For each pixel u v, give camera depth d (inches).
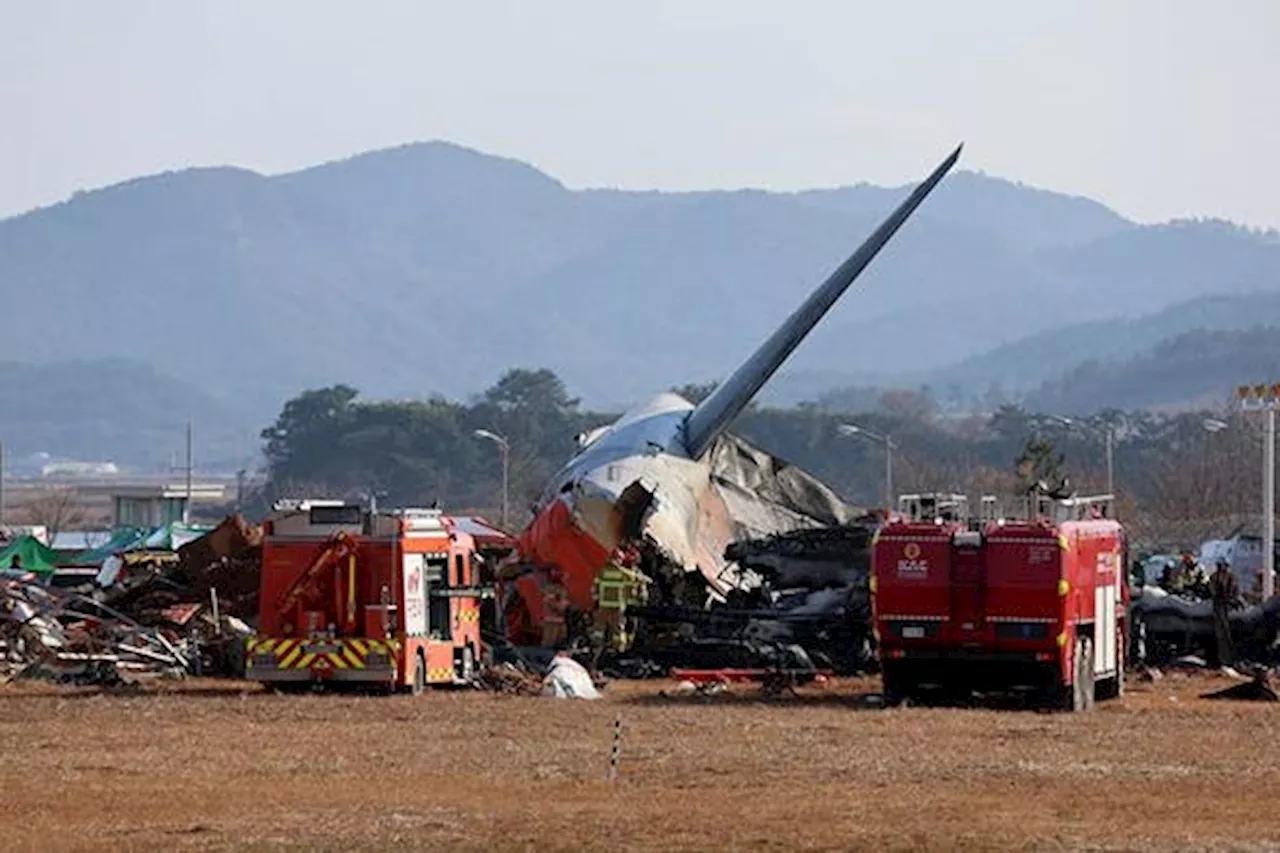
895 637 3956.7
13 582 4852.4
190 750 3152.1
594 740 3316.9
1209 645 5167.3
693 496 5506.9
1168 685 4687.5
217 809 2559.1
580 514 5147.6
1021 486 4490.7
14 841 2314.2
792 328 5767.7
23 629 4677.7
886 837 2347.4
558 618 5142.7
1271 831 2422.5
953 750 3206.2
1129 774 2915.8
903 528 3964.1
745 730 3481.8
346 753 3117.6
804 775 2876.5
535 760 3034.0
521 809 2554.1
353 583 4146.2
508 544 6314.0
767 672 4547.2
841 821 2466.8
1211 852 2274.9
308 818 2482.8
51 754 3105.3
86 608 5196.9
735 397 5777.6
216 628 4761.3
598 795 2679.6
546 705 3932.1
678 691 4352.9
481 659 4488.2
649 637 5027.1
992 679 3986.2
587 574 5123.0
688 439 5728.3
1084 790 2751.0
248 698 4033.0
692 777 2854.3
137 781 2810.0
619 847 2274.9
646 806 2583.7
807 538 5068.9
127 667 4564.5
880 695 4173.2
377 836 2347.4
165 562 6122.1
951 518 4077.3
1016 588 3902.6
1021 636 3900.1
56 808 2564.0
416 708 3841.0
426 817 2488.9
